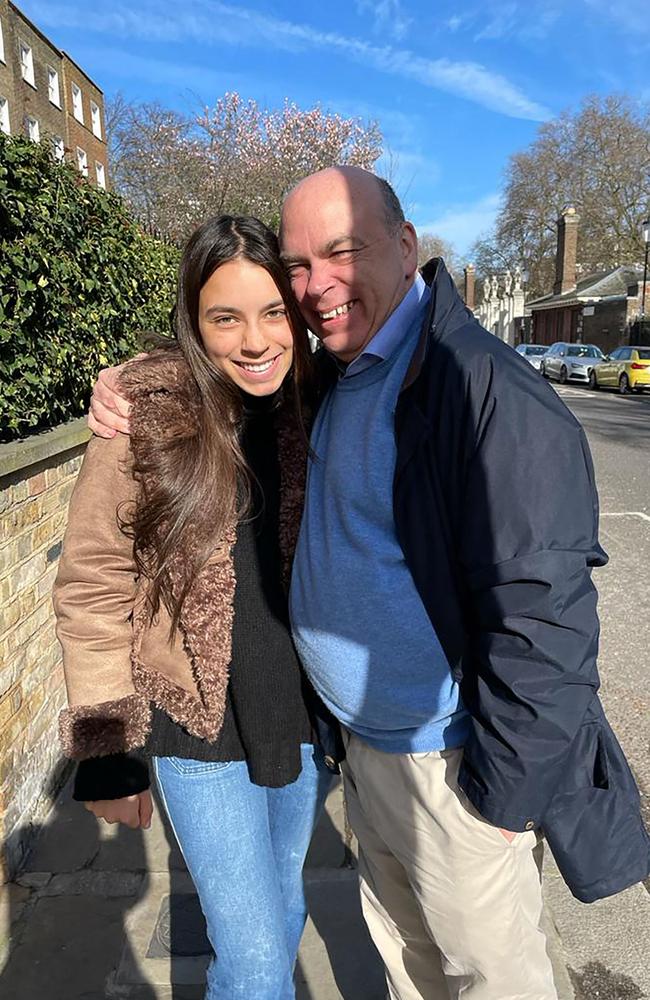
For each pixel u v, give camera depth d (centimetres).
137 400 134
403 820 145
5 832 231
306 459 150
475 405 120
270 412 152
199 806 146
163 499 132
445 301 129
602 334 3288
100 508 135
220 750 145
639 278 3625
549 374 2744
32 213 288
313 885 228
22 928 214
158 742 146
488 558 119
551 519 117
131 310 436
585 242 4338
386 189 141
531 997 146
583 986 192
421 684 135
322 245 135
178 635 140
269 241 138
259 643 146
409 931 164
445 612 129
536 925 148
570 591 118
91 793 139
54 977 197
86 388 361
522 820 123
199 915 216
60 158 353
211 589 139
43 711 267
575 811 132
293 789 164
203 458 134
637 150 4106
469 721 139
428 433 125
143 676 142
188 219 1844
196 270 136
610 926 212
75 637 138
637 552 586
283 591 149
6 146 275
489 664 121
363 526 135
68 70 2564
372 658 136
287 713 148
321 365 156
